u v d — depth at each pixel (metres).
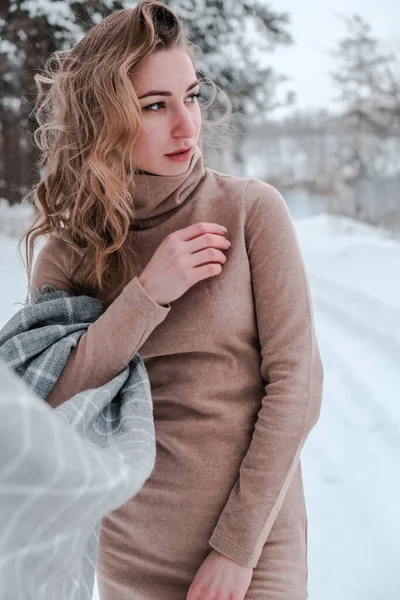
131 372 1.07
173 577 1.11
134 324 1.02
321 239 12.16
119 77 1.02
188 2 10.89
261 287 1.07
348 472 2.60
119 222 1.12
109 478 0.60
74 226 1.18
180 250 1.02
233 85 11.42
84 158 1.15
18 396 0.49
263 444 1.02
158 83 1.04
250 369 1.11
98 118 1.10
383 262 8.08
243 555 1.00
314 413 1.04
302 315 1.05
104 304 1.22
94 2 9.39
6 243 9.66
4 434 0.47
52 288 1.23
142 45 1.02
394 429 2.90
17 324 1.12
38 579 0.59
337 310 5.52
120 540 1.17
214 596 1.00
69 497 0.55
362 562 1.99
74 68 1.14
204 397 1.10
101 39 1.09
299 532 1.14
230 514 1.02
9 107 11.92
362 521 2.23
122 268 1.19
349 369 3.85
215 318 1.07
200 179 1.17
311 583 1.90
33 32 9.80
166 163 1.09
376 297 5.76
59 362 1.05
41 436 0.50
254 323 1.10
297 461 1.04
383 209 15.62
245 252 1.08
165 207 1.14
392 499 2.36
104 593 1.21
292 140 20.77
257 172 21.39
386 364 3.88
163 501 1.10
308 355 1.05
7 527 0.52
